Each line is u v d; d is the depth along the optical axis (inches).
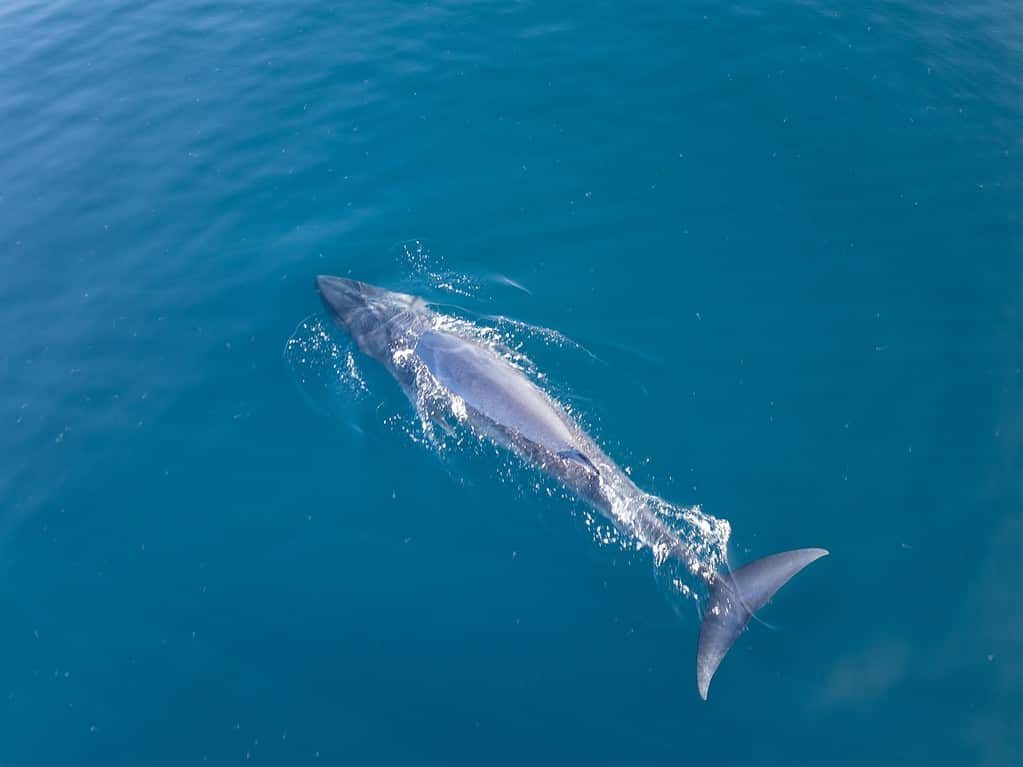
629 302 1039.6
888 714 702.5
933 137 1193.4
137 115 1362.0
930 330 976.9
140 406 973.2
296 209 1202.6
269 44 1480.1
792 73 1305.4
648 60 1362.0
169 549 846.5
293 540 844.6
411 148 1267.2
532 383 946.1
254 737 714.8
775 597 773.3
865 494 839.7
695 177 1182.9
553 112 1296.8
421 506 864.9
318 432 941.2
